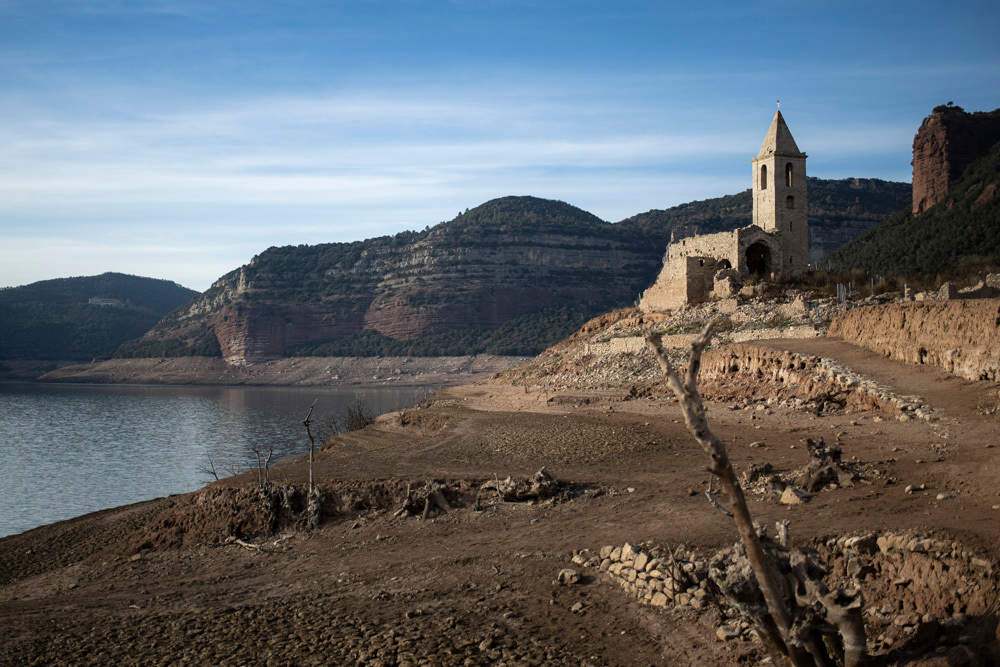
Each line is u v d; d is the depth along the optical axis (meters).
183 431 122.44
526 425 53.91
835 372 44.16
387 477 37.97
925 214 135.12
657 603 20.42
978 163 140.50
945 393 36.75
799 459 32.50
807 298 71.69
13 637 24.92
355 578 27.50
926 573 17.23
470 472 38.78
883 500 23.59
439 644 19.75
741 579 14.17
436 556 28.14
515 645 19.20
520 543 27.95
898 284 73.56
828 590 14.06
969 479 24.00
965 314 39.69
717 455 12.80
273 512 36.03
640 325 86.25
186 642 22.67
